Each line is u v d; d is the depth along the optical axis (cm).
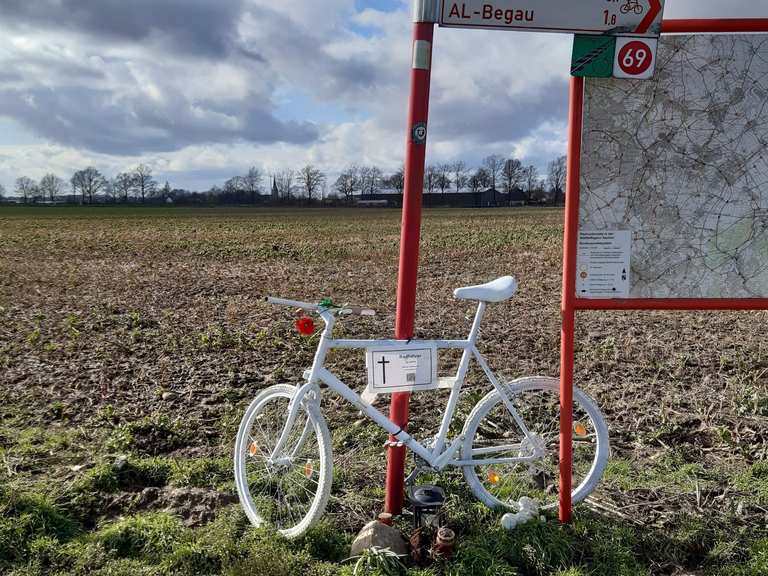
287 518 390
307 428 377
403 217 365
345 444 502
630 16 343
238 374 694
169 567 338
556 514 395
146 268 1922
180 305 1203
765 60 361
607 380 677
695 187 368
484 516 393
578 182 363
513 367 733
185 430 531
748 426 538
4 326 980
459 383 385
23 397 620
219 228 4281
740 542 371
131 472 443
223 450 493
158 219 5881
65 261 2138
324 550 363
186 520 388
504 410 509
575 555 357
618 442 514
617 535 370
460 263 1992
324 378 369
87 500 407
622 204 367
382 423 373
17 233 3691
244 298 1306
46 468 455
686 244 372
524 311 1120
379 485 434
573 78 356
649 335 888
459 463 390
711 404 589
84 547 354
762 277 376
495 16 341
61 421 560
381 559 333
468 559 344
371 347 368
